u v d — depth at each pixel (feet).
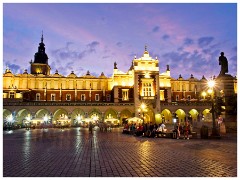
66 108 219.82
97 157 45.57
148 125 111.45
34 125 202.90
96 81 261.65
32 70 281.95
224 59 107.86
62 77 255.91
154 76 240.73
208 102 240.12
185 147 59.77
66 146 64.95
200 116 233.96
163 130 97.25
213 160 40.83
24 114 228.02
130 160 42.04
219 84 106.22
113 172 33.09
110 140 84.17
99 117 223.51
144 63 242.37
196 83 278.46
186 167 35.68
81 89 256.93
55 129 183.52
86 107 222.48
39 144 70.59
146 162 39.96
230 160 40.70
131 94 245.04
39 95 248.32
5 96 236.84
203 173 31.99
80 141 80.28
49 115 215.51
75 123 230.89
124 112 240.12
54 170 34.50
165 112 250.37
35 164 38.86
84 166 37.14
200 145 62.95
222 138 81.51
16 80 246.47
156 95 236.22
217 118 107.14
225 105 103.60
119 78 247.91
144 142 75.61
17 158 44.73
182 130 95.35
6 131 155.33
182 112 246.88
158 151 53.26
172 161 40.50
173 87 272.92
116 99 241.14
